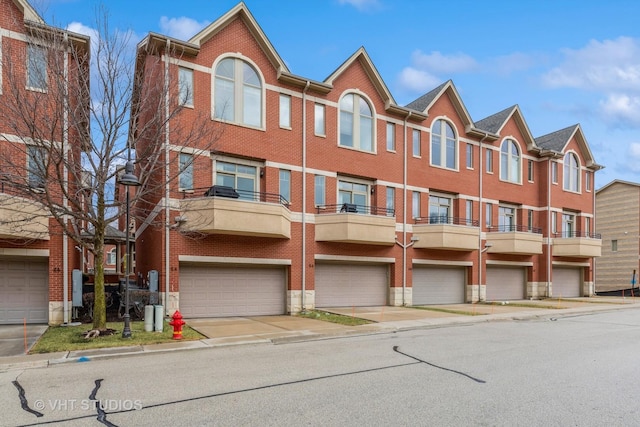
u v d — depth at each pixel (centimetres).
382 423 551
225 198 1588
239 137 1758
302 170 1930
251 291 1808
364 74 2172
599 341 1209
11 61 1181
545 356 984
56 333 1252
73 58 1427
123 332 1166
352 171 2086
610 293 3628
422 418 568
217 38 1731
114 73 1212
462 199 2512
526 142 2916
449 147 2516
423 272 2389
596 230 3794
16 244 1395
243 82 1803
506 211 2822
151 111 1445
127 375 809
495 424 548
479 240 2455
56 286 1439
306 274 1916
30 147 1223
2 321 1432
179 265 1652
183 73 1653
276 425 547
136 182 1147
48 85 1156
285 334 1273
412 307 2138
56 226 1436
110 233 2667
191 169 1650
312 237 1952
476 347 1103
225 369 855
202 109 1661
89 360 948
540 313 1948
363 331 1372
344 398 658
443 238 2239
